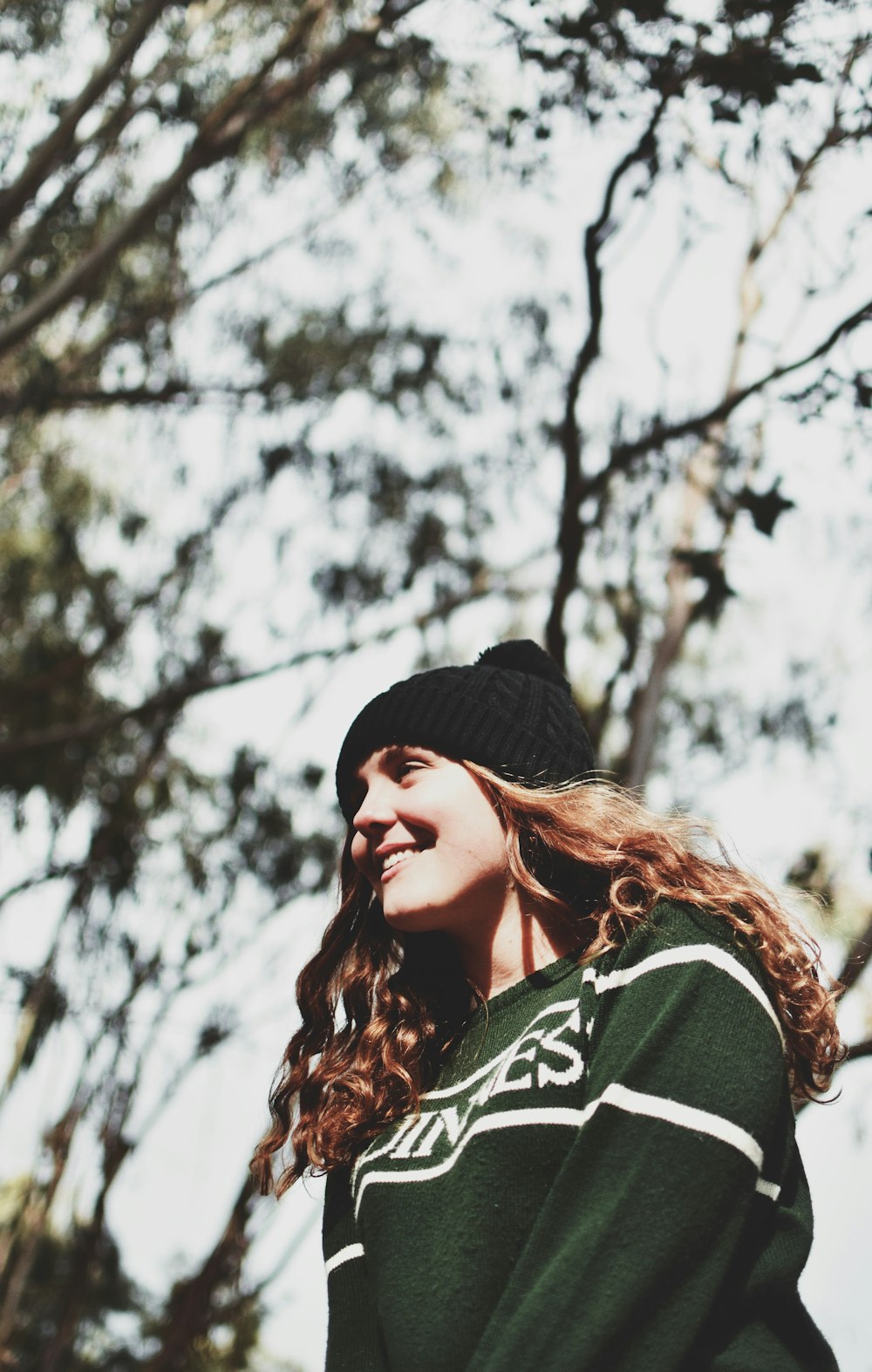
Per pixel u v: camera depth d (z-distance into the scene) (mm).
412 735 1662
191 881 7754
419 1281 1318
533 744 1663
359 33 5438
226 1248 7164
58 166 5723
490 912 1590
